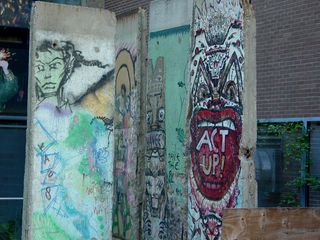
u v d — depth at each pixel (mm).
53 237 9312
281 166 12914
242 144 9172
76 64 9484
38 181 9250
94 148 9562
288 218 7496
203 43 10398
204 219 10133
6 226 14539
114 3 19188
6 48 15852
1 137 15602
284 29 13102
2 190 15344
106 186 9594
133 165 12820
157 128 12070
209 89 10148
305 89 12562
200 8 10500
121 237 13273
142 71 12727
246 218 7312
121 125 13508
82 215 9484
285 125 12695
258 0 13734
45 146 9305
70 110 9445
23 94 15852
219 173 9766
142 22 12766
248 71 9133
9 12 15859
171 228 11336
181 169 11047
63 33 9422
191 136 10680
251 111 9148
